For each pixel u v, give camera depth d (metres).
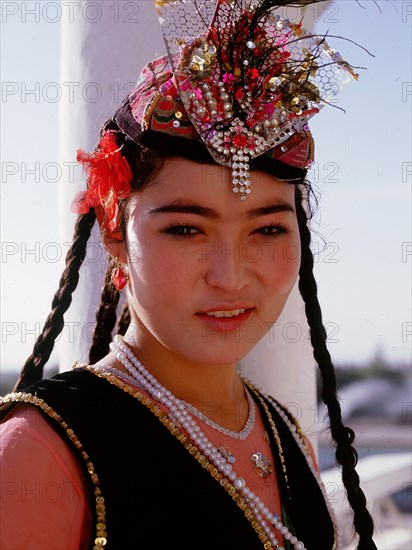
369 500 3.49
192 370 1.50
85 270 1.86
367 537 1.69
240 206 1.36
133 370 1.47
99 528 1.27
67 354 1.89
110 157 1.40
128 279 1.50
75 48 1.85
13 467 1.23
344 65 1.50
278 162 1.40
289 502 1.56
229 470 1.43
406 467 3.61
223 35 1.40
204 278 1.36
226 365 1.46
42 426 1.30
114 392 1.41
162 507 1.33
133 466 1.34
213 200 1.35
